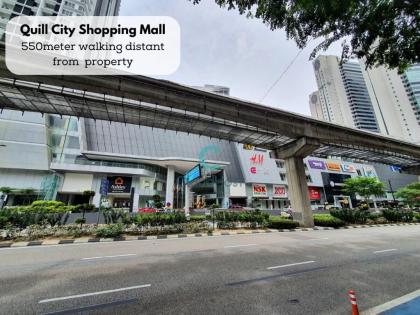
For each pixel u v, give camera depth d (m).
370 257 7.46
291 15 4.06
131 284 4.92
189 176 24.53
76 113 12.66
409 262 6.84
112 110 12.29
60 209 20.45
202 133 16.02
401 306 3.77
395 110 27.50
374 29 3.92
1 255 7.71
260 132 15.69
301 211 17.44
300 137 17.00
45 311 3.72
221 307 3.85
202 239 11.54
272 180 51.09
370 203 59.12
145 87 11.37
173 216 14.02
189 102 12.41
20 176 32.78
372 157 23.75
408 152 23.06
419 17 3.65
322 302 4.03
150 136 45.88
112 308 3.83
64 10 42.34
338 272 5.79
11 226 10.71
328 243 10.20
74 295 4.34
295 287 4.75
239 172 51.69
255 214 17.00
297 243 10.18
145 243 10.21
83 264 6.53
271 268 6.12
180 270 5.93
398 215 22.73
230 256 7.55
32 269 6.03
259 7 4.07
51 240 10.41
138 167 39.41
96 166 36.19
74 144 37.31
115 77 10.82
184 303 4.01
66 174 35.19
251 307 3.84
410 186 40.12
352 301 2.83
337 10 3.75
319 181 56.00
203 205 45.81
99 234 11.68
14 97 10.80
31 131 34.25
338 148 19.48
